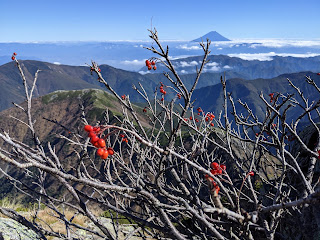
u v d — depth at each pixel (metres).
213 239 2.86
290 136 4.13
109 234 2.39
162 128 3.35
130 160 3.08
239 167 2.95
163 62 2.45
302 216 3.12
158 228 2.35
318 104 2.89
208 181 2.05
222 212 2.04
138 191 2.07
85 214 2.46
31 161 1.61
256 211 2.13
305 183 2.69
